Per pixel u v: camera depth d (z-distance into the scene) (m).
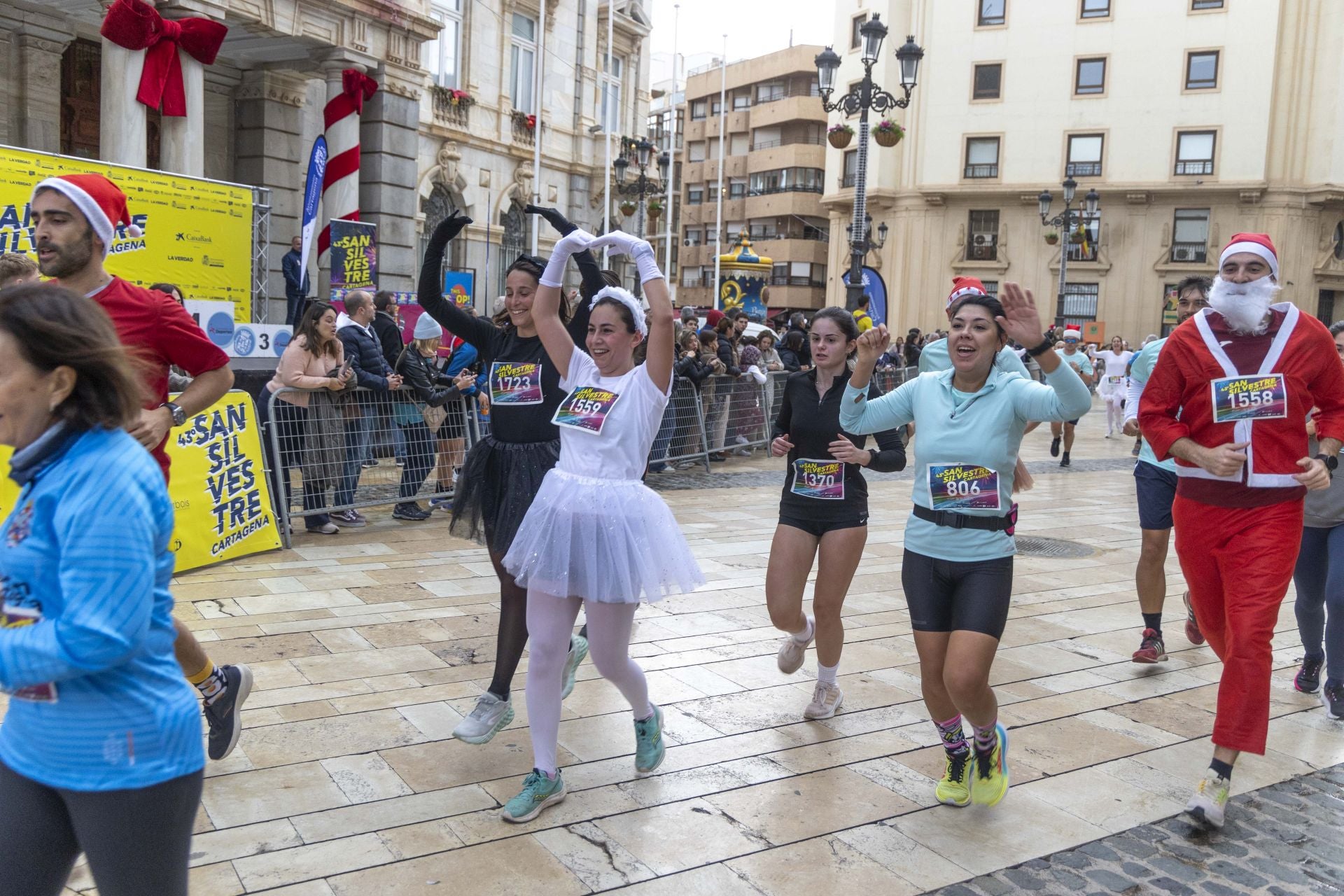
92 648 1.77
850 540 4.42
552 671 3.58
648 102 28.44
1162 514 5.48
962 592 3.62
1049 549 8.89
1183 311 5.68
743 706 4.71
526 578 3.55
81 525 1.80
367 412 8.12
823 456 4.44
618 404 3.63
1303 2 34.25
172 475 6.43
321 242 14.91
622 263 26.64
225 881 3.04
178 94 11.89
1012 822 3.71
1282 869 3.47
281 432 7.50
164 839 1.95
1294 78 34.53
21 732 1.91
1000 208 38.00
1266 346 4.01
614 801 3.71
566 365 3.90
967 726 4.64
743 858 3.35
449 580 6.64
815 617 4.54
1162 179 35.88
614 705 4.66
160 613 2.00
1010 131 37.50
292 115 16.39
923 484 3.73
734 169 56.03
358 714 4.37
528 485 4.08
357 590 6.31
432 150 21.16
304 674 4.81
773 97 53.75
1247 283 3.98
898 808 3.77
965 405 3.69
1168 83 35.62
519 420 4.18
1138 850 3.55
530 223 24.30
